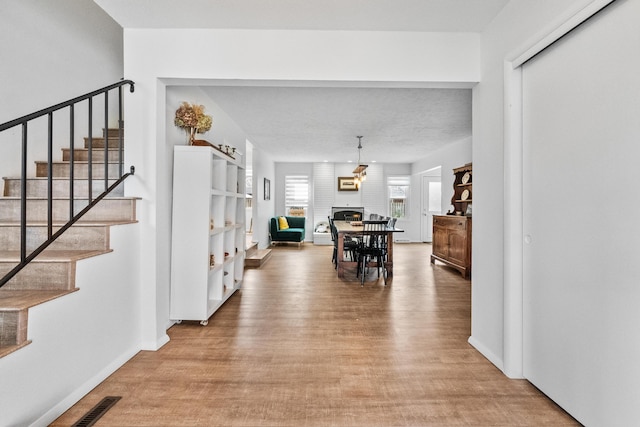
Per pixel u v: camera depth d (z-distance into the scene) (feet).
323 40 8.38
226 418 5.60
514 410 5.86
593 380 5.12
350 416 5.69
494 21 7.67
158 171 8.50
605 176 4.89
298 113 15.72
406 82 8.49
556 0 5.65
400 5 7.25
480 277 8.28
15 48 9.18
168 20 7.98
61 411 5.65
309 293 13.79
